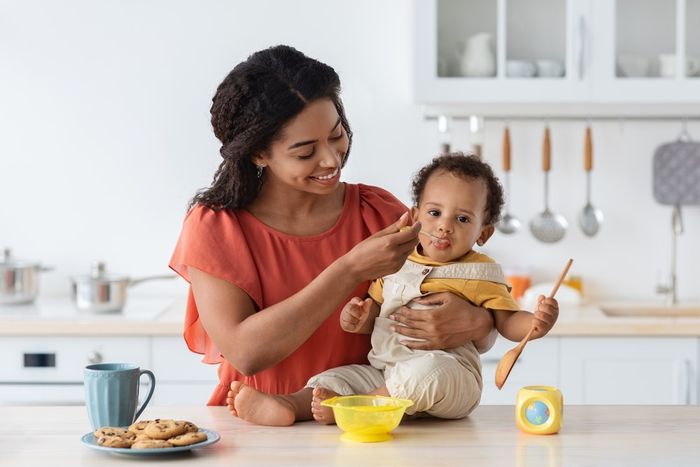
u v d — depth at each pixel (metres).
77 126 3.72
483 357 3.14
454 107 3.67
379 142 3.71
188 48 3.69
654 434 1.53
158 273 3.75
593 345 3.13
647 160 3.71
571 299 3.50
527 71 3.38
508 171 3.65
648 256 3.72
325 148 1.70
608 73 3.37
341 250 1.85
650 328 3.11
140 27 3.69
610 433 1.54
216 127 1.78
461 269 1.78
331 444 1.48
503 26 3.37
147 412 1.72
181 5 3.69
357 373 1.75
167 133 3.71
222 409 1.75
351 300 1.75
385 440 1.51
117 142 3.72
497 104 3.52
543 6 3.37
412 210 1.92
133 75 3.70
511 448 1.45
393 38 3.69
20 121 3.71
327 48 3.70
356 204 1.91
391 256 1.58
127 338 3.13
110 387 1.54
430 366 1.63
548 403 1.53
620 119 3.69
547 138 3.62
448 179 1.83
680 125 3.69
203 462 1.39
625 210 3.72
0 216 3.74
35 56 3.70
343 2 3.68
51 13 3.69
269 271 1.80
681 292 3.72
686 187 3.67
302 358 1.83
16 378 3.14
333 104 1.72
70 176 3.73
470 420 1.65
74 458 1.41
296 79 1.67
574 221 3.72
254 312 1.76
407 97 3.69
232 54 3.70
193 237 1.76
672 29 3.37
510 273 3.62
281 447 1.47
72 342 3.13
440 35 3.38
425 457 1.40
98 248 3.74
